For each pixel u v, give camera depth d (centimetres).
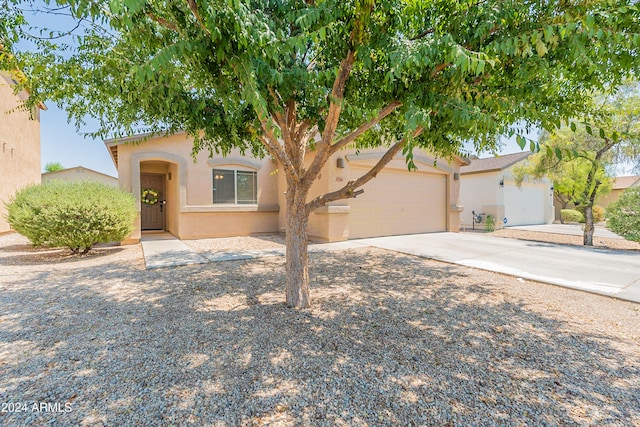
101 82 340
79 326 350
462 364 277
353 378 253
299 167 417
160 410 214
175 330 342
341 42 281
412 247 902
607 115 543
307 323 364
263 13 261
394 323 367
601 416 210
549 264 691
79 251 798
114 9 172
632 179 2108
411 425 202
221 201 1115
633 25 252
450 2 292
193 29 246
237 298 450
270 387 240
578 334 339
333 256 773
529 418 208
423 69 292
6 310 396
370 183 1070
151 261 687
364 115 396
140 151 973
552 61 296
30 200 734
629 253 841
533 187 1852
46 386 239
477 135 381
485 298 462
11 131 1231
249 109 347
